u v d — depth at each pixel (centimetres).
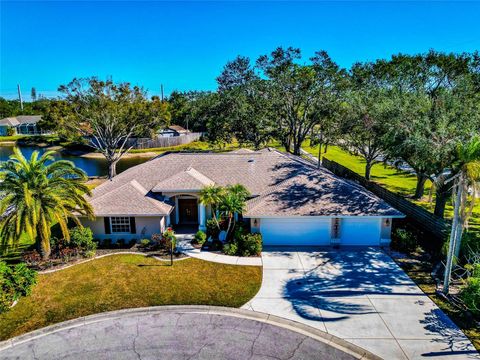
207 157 2767
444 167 2136
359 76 4153
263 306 1503
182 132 8350
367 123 2994
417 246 2059
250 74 4644
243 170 2611
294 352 1228
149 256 1995
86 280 1733
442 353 1210
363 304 1509
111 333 1341
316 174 2403
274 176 2517
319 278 1741
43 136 8631
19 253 2053
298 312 1459
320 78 4047
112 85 4147
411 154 2331
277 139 4847
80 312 1469
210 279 1734
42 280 1736
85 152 6775
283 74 4128
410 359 1183
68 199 1920
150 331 1351
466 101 2322
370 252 2045
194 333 1336
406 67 3098
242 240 2034
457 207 1484
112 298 1572
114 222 2211
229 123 4756
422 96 2450
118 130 4494
